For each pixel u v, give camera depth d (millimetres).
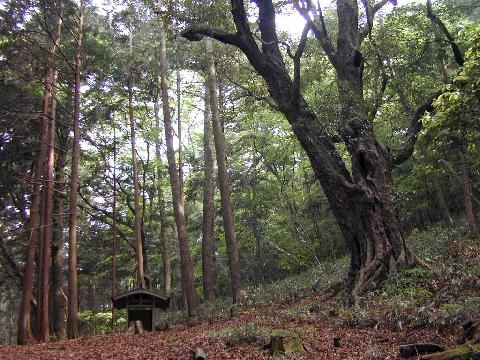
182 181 24547
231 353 7535
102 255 32344
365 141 11750
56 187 22906
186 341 9859
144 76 23266
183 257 19281
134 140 22953
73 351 11188
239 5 11734
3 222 22531
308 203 24969
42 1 16625
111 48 22016
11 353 11531
